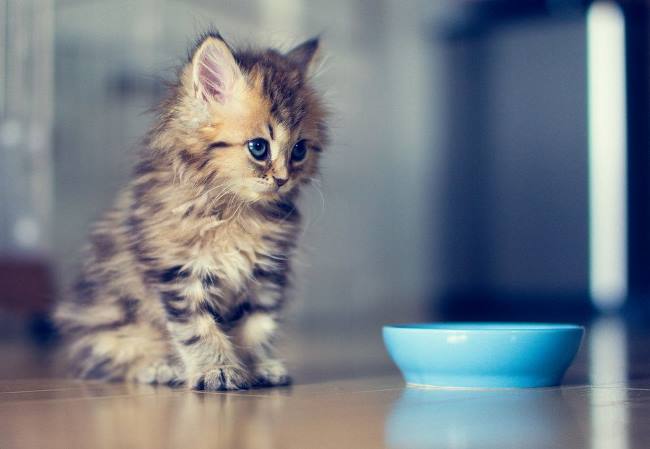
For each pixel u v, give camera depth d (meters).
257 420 0.90
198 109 1.05
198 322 1.05
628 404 0.95
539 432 0.86
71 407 0.96
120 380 1.11
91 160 1.73
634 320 2.09
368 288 2.38
